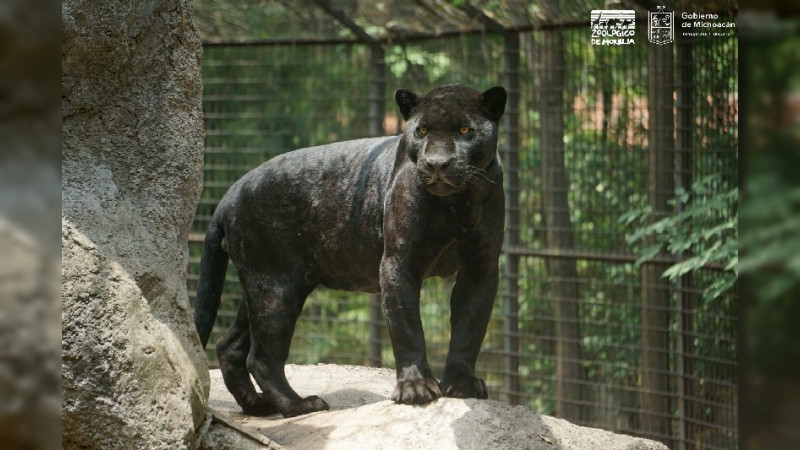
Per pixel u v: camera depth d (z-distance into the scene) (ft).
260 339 26.27
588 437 22.44
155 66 19.88
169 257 19.15
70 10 17.80
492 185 22.58
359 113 45.39
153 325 17.60
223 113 47.83
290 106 46.75
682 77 35.24
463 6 39.17
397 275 22.44
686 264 33.50
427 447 20.51
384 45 42.86
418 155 21.26
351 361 46.75
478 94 21.75
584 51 38.42
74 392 16.07
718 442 34.37
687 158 35.35
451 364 22.74
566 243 39.11
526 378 40.68
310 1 42.45
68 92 18.61
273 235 26.08
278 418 26.63
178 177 19.84
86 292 16.57
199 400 18.62
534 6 38.47
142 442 16.71
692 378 34.99
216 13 44.83
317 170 25.79
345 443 20.85
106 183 18.62
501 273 43.42
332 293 51.44
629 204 37.70
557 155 39.11
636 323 37.78
